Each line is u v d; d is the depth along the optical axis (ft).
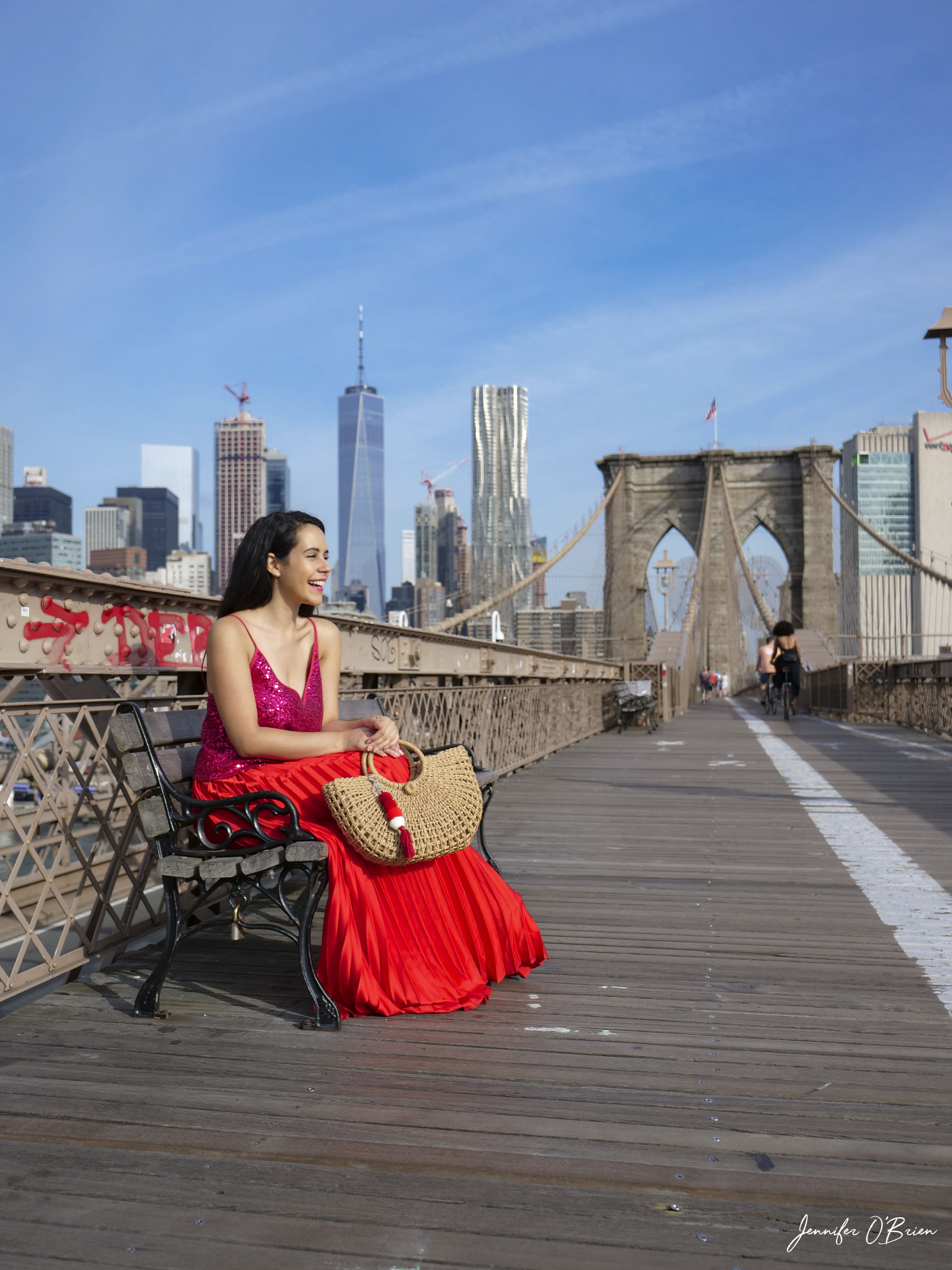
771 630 107.45
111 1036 7.38
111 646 9.57
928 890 12.59
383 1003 7.77
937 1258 4.57
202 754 8.61
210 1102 6.19
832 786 23.90
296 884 12.50
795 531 165.99
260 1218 4.86
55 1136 5.71
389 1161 5.40
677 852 15.31
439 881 8.64
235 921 8.14
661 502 169.07
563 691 36.27
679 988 8.59
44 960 8.07
